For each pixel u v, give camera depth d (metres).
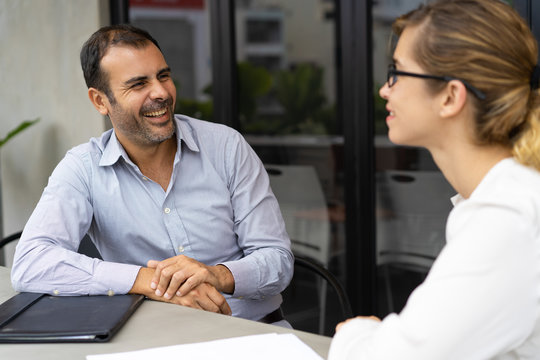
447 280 0.74
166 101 1.60
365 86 2.62
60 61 3.13
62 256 1.42
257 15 7.03
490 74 0.82
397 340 0.77
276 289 1.66
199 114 4.08
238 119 3.02
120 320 1.15
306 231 3.06
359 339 0.87
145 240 1.69
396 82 0.89
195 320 1.19
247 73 3.74
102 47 1.59
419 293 0.77
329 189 3.01
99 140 1.72
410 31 0.88
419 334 0.75
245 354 1.00
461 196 0.94
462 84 0.83
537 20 2.07
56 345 1.08
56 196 1.62
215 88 2.98
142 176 1.68
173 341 1.08
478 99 0.83
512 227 0.74
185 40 6.44
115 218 1.68
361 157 2.68
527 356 0.78
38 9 3.19
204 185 1.72
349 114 2.69
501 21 0.83
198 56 6.51
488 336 0.74
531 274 0.74
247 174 1.76
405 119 0.89
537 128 0.82
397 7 2.65
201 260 1.73
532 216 0.75
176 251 1.71
